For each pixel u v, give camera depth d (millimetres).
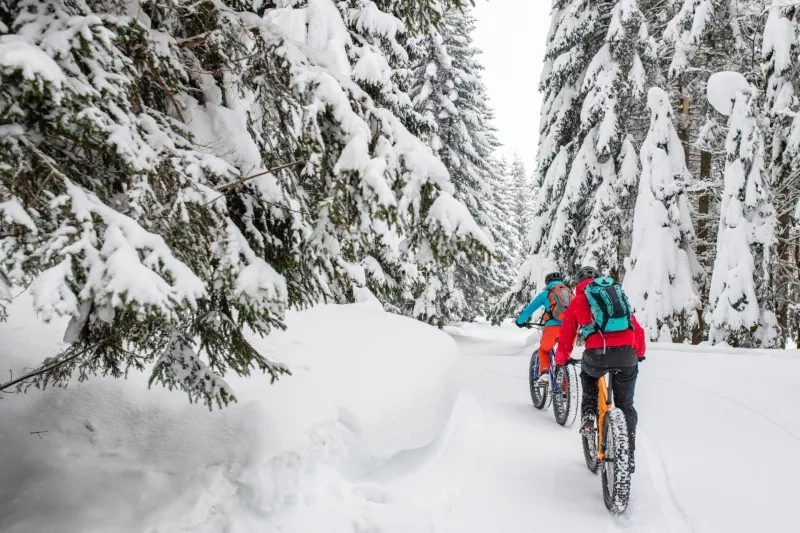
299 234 3330
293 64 3373
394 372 4625
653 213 12219
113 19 2580
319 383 4195
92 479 3168
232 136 3250
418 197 3449
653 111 12516
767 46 11008
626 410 4109
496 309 15812
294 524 3047
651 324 11789
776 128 11117
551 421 6012
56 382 3922
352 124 3352
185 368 2975
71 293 2004
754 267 10938
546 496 3982
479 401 6812
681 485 4168
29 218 2068
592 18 13648
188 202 2664
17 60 1890
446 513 3609
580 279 4598
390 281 11164
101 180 2682
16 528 2789
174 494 3068
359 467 3676
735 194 11070
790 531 3443
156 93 3256
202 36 3275
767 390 6559
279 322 3197
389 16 8305
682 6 13195
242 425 3533
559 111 14781
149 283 2133
